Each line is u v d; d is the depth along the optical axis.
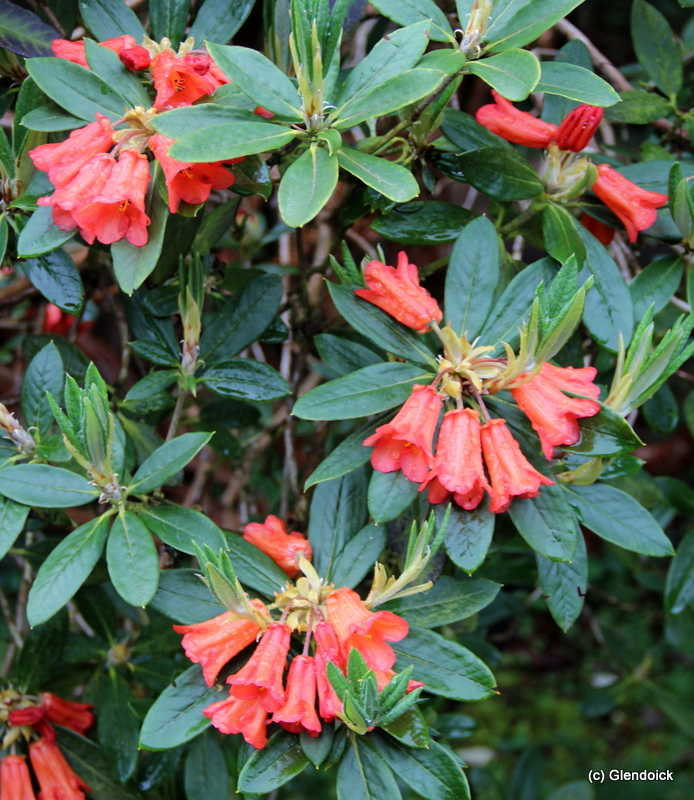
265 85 0.53
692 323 0.53
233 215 0.69
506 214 0.68
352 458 0.55
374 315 0.56
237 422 0.76
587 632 1.54
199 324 0.62
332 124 0.53
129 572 0.53
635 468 0.58
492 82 0.52
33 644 0.65
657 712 1.43
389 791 0.51
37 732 0.64
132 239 0.54
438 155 0.65
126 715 0.67
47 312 0.85
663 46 0.72
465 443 0.51
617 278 0.60
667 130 0.78
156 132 0.54
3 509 0.55
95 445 0.54
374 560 0.57
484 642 0.87
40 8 0.65
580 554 0.59
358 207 0.65
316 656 0.51
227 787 0.65
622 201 0.60
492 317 0.58
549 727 1.44
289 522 0.77
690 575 0.73
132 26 0.60
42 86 0.55
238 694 0.51
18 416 0.89
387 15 0.55
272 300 0.64
